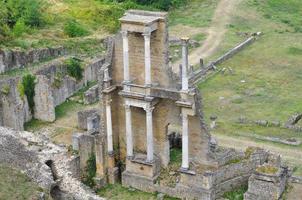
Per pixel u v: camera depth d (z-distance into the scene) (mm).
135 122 58344
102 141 58312
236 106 81812
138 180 57625
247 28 121750
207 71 95500
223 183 55688
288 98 85000
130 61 56375
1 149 57156
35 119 74125
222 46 109625
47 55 86875
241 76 94062
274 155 58375
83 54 92625
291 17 129875
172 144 61875
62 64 82125
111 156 58625
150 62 55188
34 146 59562
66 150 60875
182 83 54000
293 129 73250
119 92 56500
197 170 55688
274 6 136500
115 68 57594
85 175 59750
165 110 56344
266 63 100375
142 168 57500
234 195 55781
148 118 55938
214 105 82125
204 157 55875
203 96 85562
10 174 54000
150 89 55344
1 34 89625
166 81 55531
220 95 86000
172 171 57719
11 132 60625
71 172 57438
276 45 109875
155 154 58156
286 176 56188
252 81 91875
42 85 72500
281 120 76188
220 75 94312
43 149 59406
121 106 58500
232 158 56844
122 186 58625
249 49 107625
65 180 55750
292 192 55125
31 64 82812
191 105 53562
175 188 55906
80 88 84188
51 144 60875
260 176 52844
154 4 133000
